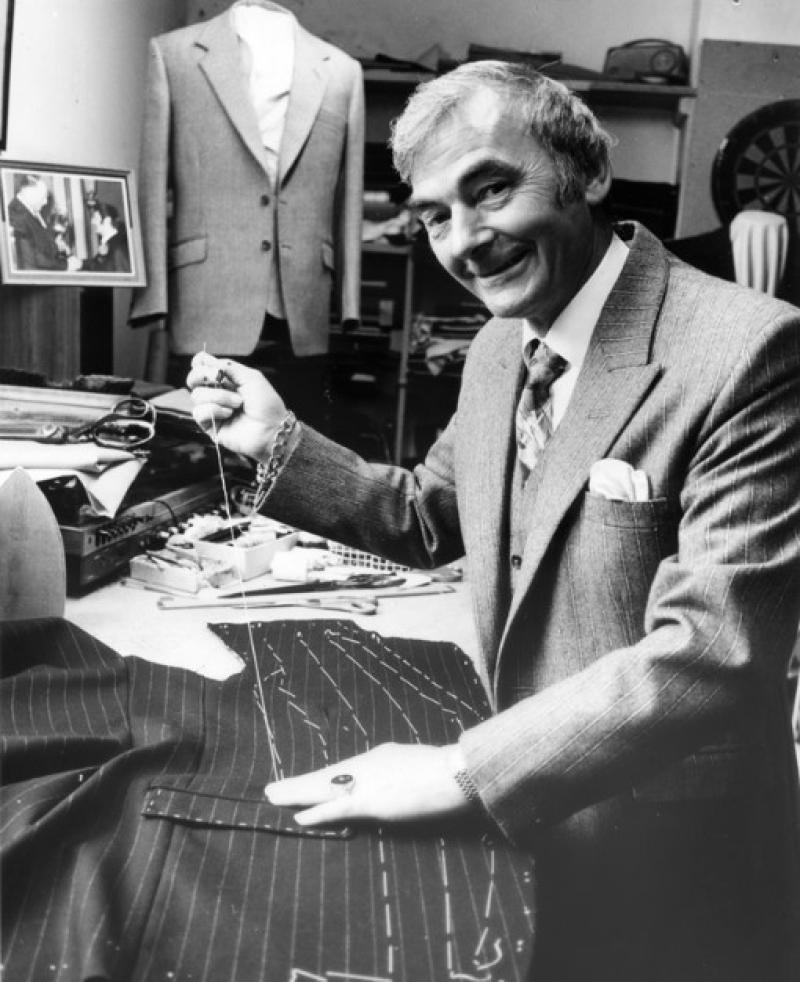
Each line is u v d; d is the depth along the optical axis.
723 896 1.07
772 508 0.96
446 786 0.97
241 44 3.32
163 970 0.78
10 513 1.56
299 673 1.44
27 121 3.42
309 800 1.01
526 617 1.11
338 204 3.61
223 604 1.88
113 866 0.89
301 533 2.21
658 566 1.05
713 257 4.50
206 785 1.04
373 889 0.90
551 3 5.34
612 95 5.12
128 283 3.15
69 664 1.33
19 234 2.84
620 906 1.07
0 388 2.16
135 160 4.43
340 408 4.73
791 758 1.13
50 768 1.09
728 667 0.91
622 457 1.04
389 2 5.38
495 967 0.81
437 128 0.98
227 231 3.32
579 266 1.07
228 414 1.31
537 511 1.08
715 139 5.06
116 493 1.94
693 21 5.23
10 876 0.87
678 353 1.04
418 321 4.93
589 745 0.92
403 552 1.37
